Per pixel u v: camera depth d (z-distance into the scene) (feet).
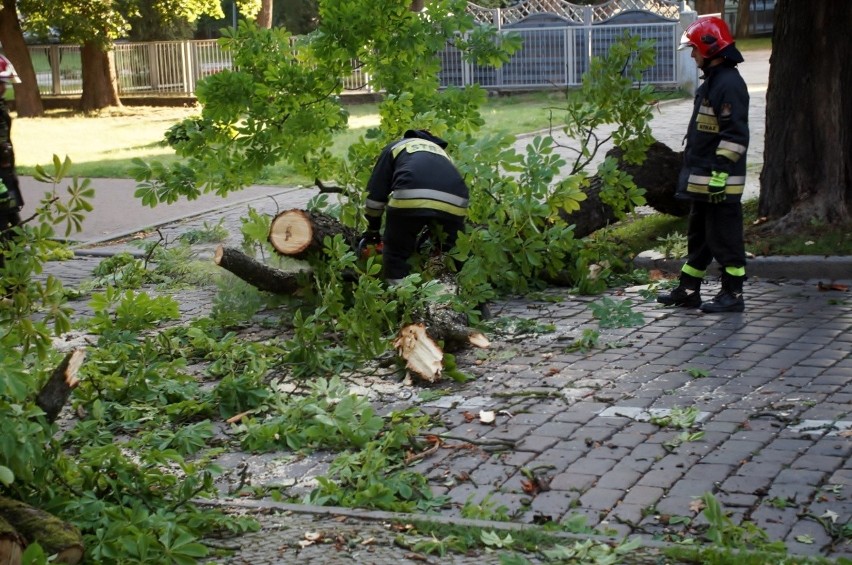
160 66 114.01
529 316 27.02
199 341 24.64
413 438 18.19
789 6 31.99
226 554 13.64
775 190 32.91
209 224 43.27
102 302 25.99
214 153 29.17
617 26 94.17
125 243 40.65
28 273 15.55
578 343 23.72
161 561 13.07
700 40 25.77
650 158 32.83
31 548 11.69
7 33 102.42
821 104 31.81
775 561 12.76
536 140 27.25
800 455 16.92
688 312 26.61
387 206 24.54
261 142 29.07
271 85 28.60
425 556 13.33
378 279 23.09
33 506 14.28
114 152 71.20
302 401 19.93
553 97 93.30
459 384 21.75
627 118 30.78
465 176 26.91
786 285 28.94
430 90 30.78
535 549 13.61
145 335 26.58
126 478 15.17
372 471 16.55
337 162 30.14
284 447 18.84
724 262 26.17
